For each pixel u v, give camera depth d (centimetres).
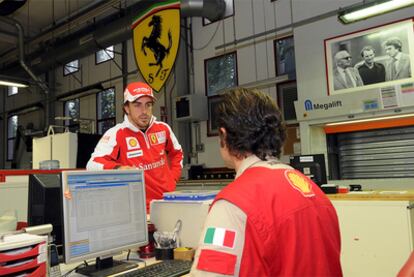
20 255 109
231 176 561
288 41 561
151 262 154
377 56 383
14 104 1038
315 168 293
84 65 870
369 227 246
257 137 92
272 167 91
